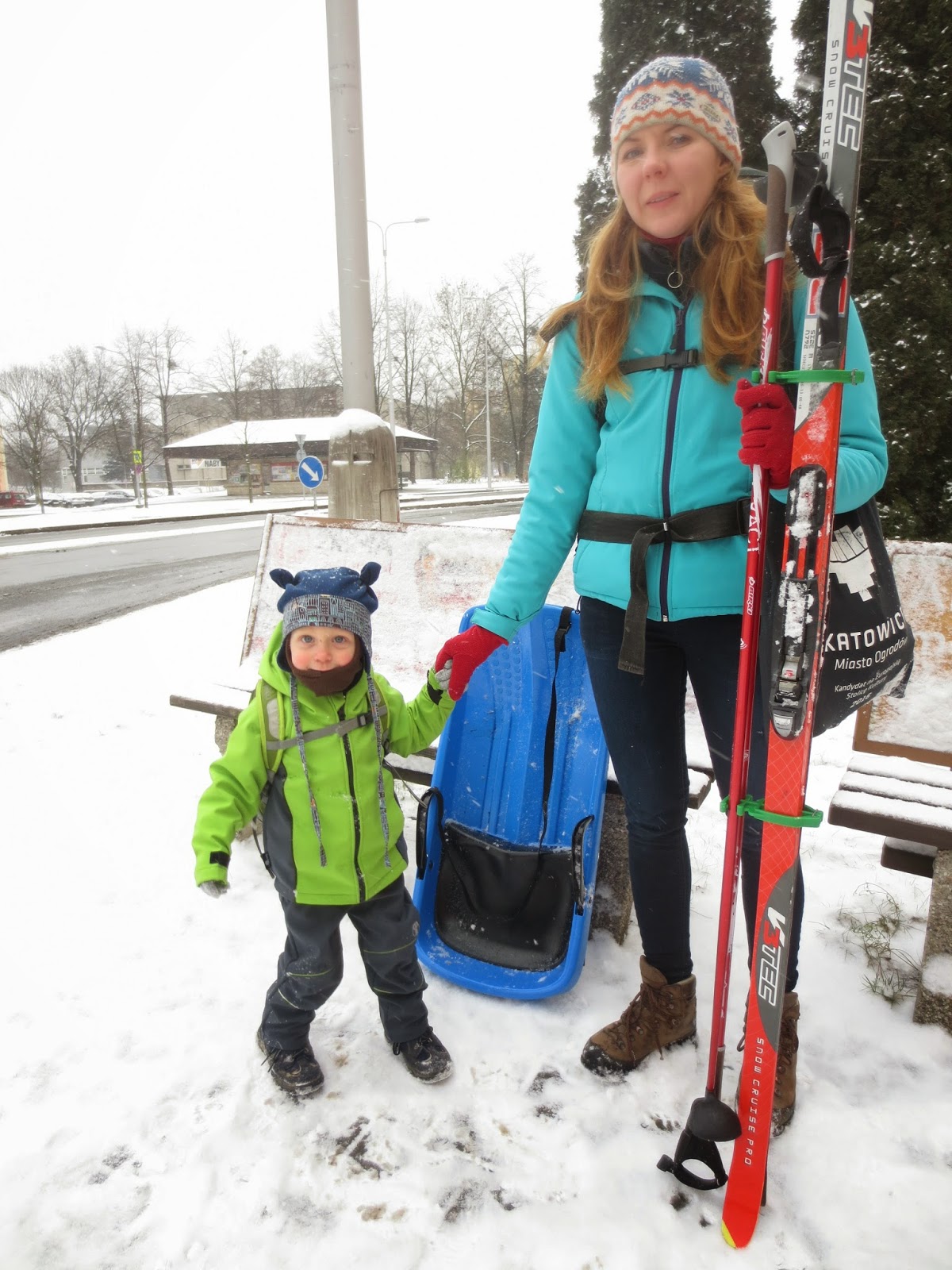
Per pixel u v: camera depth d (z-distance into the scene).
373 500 6.44
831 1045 1.99
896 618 1.46
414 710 1.92
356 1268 1.45
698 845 3.00
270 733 1.77
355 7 5.95
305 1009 1.83
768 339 1.30
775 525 1.47
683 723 1.78
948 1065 1.92
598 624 1.72
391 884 1.87
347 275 6.37
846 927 2.46
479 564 3.09
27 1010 2.09
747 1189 1.48
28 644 6.31
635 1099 1.83
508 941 2.22
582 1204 1.58
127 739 4.02
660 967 1.89
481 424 57.16
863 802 2.01
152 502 43.56
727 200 1.48
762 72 7.79
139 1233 1.52
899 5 5.14
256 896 2.62
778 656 1.35
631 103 1.45
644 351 1.55
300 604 1.73
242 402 55.16
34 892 2.62
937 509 5.36
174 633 6.54
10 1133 1.73
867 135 5.27
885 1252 1.48
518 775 2.38
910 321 5.20
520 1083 1.88
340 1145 1.71
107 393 51.25
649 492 1.55
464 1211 1.57
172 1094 1.83
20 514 34.75
